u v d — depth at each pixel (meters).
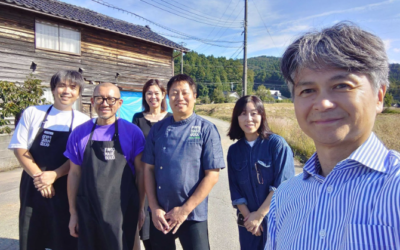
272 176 2.03
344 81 0.83
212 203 4.19
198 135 1.96
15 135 2.21
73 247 2.25
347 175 0.85
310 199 0.96
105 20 11.84
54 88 2.33
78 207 1.92
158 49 12.50
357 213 0.77
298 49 0.94
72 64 9.34
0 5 7.55
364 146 0.85
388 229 0.70
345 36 0.85
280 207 1.16
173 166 1.91
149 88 3.06
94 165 1.89
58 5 10.53
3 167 6.60
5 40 7.69
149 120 3.07
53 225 2.21
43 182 2.05
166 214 1.88
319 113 0.87
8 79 7.75
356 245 0.74
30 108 2.34
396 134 9.38
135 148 2.11
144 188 2.20
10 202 4.21
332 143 0.87
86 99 9.79
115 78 10.75
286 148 2.02
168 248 2.04
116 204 1.88
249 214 2.04
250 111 2.11
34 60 8.34
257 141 2.15
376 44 0.84
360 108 0.82
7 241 2.98
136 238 2.21
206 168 1.92
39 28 8.46
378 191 0.76
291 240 0.96
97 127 2.05
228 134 2.36
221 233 3.22
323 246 0.83
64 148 2.26
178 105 1.98
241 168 2.16
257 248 2.04
